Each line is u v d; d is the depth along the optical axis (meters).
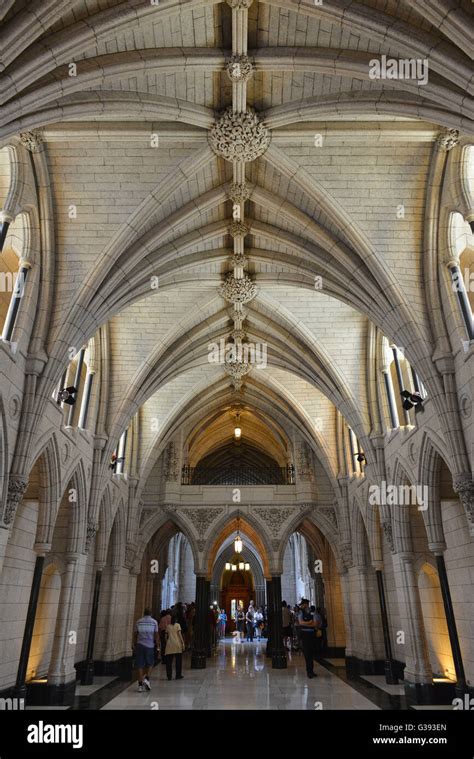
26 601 15.12
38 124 9.69
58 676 14.35
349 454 22.53
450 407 12.31
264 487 24.14
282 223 15.13
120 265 13.65
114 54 9.99
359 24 9.02
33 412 12.26
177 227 14.22
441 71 8.69
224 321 20.20
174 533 29.11
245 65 10.41
